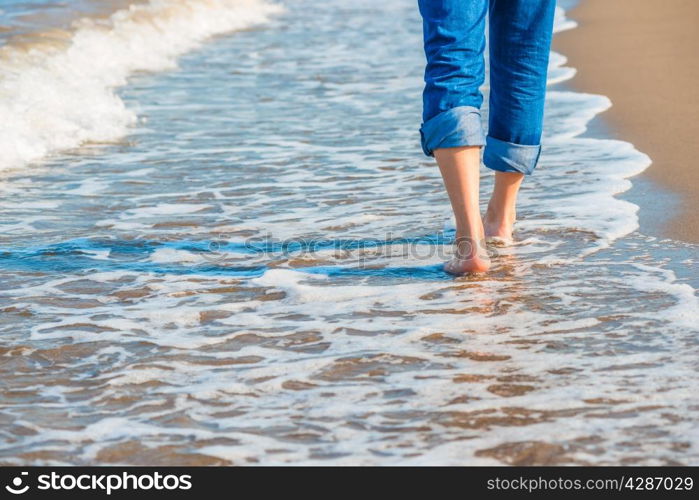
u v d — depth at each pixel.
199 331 2.86
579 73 7.32
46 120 5.77
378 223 3.88
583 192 4.17
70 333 2.85
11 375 2.56
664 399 2.32
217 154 5.30
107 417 2.33
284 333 2.82
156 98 7.12
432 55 3.01
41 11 9.85
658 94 6.27
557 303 2.95
